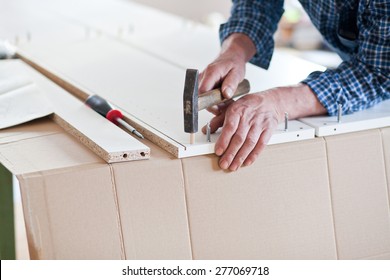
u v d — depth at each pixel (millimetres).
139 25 2410
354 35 1497
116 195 1172
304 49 3482
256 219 1271
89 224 1155
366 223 1368
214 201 1237
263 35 1611
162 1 3803
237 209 1255
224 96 1305
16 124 1376
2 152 1241
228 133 1219
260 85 1622
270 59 1688
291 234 1301
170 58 1920
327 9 1453
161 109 1456
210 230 1239
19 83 1603
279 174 1280
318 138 1319
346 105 1387
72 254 1148
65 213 1139
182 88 1616
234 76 1349
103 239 1165
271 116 1275
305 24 3471
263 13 1620
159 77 1714
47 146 1275
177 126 1342
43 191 1125
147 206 1192
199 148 1225
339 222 1342
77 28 2352
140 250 1190
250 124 1241
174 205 1211
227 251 1254
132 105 1483
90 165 1173
